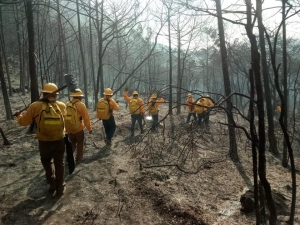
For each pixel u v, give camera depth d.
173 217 3.85
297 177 6.10
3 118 9.99
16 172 5.19
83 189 4.62
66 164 5.72
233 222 3.80
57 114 4.05
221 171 5.93
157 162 6.11
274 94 16.33
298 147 9.32
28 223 3.55
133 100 8.83
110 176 5.21
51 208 3.96
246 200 4.07
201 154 6.94
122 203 4.18
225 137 8.76
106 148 7.16
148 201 4.27
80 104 5.50
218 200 4.51
